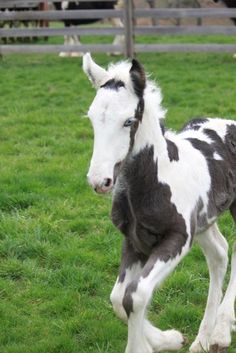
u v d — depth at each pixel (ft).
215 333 21.93
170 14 69.36
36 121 49.32
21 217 32.48
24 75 65.46
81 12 71.56
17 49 72.38
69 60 73.72
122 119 18.94
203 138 23.38
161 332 20.71
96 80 19.89
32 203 34.42
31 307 25.46
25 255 29.25
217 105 52.39
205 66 68.03
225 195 23.02
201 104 52.85
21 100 55.72
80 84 60.85
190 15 69.36
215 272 23.63
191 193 21.11
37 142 44.39
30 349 22.74
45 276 27.55
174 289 26.58
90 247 29.99
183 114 49.70
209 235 23.48
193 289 26.66
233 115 49.62
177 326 24.26
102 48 70.64
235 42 82.28
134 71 19.24
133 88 19.29
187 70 66.03
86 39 89.92
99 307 25.31
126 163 20.06
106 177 18.54
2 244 29.50
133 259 20.98
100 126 18.88
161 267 19.58
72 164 40.09
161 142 20.71
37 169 39.34
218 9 69.05
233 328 22.44
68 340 23.09
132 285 19.25
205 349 22.31
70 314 25.00
